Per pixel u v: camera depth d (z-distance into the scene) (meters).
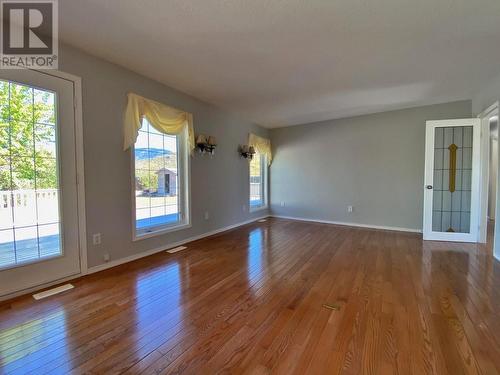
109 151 2.78
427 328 1.72
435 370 1.35
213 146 4.21
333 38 2.28
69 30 2.16
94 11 1.90
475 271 2.76
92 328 1.72
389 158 4.86
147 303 2.05
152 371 1.35
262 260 3.11
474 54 2.60
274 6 1.84
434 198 4.13
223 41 2.33
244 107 4.50
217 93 3.76
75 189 2.50
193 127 3.94
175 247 3.63
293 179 5.96
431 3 1.81
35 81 2.20
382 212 4.96
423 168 4.58
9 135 2.08
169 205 3.67
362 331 1.69
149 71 3.00
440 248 3.64
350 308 1.99
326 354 1.48
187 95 3.81
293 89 3.61
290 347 1.54
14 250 2.14
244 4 1.82
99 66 2.65
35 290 2.24
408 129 4.67
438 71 3.03
